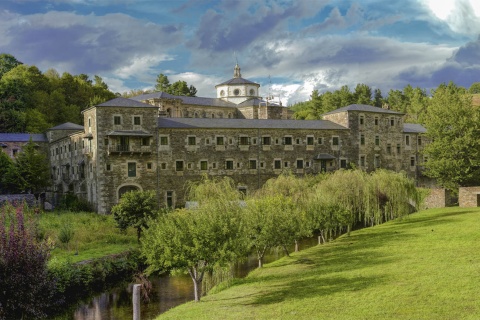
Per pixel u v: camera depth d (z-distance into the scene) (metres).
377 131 95.81
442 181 80.94
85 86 147.00
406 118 159.38
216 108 117.81
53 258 41.69
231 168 81.88
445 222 53.22
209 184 48.62
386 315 22.45
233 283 35.97
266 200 43.69
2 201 67.25
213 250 30.59
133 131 74.81
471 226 47.62
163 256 30.66
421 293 25.45
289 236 41.69
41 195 91.88
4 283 29.47
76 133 82.94
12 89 117.31
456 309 22.30
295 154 86.75
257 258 48.12
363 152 93.44
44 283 31.77
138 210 55.34
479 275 27.95
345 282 30.17
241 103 121.81
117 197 73.69
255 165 83.62
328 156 88.44
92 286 41.12
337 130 90.62
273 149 85.00
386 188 57.97
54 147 97.56
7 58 144.12
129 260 47.94
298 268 38.03
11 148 96.88
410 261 34.34
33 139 99.44
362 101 170.00
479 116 81.69
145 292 38.16
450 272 29.41
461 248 37.25
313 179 67.88
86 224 60.62
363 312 23.27
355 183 55.19
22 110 116.44
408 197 60.22
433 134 83.00
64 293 36.97
